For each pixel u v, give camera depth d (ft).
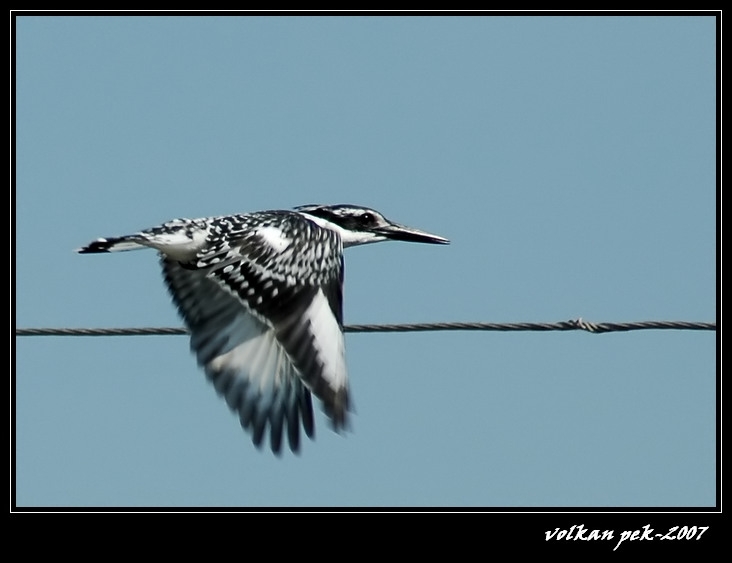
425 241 57.31
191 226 51.06
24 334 53.67
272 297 49.21
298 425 48.98
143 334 53.36
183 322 51.03
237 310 50.70
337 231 52.16
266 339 50.08
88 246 50.96
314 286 49.42
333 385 47.55
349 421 47.19
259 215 51.24
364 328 52.49
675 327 53.21
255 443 49.16
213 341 50.57
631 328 52.90
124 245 50.85
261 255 49.90
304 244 50.01
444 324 52.37
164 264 51.70
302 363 48.08
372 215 57.41
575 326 52.54
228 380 50.01
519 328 52.90
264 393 49.60
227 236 50.57
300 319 48.83
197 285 51.29
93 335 53.26
